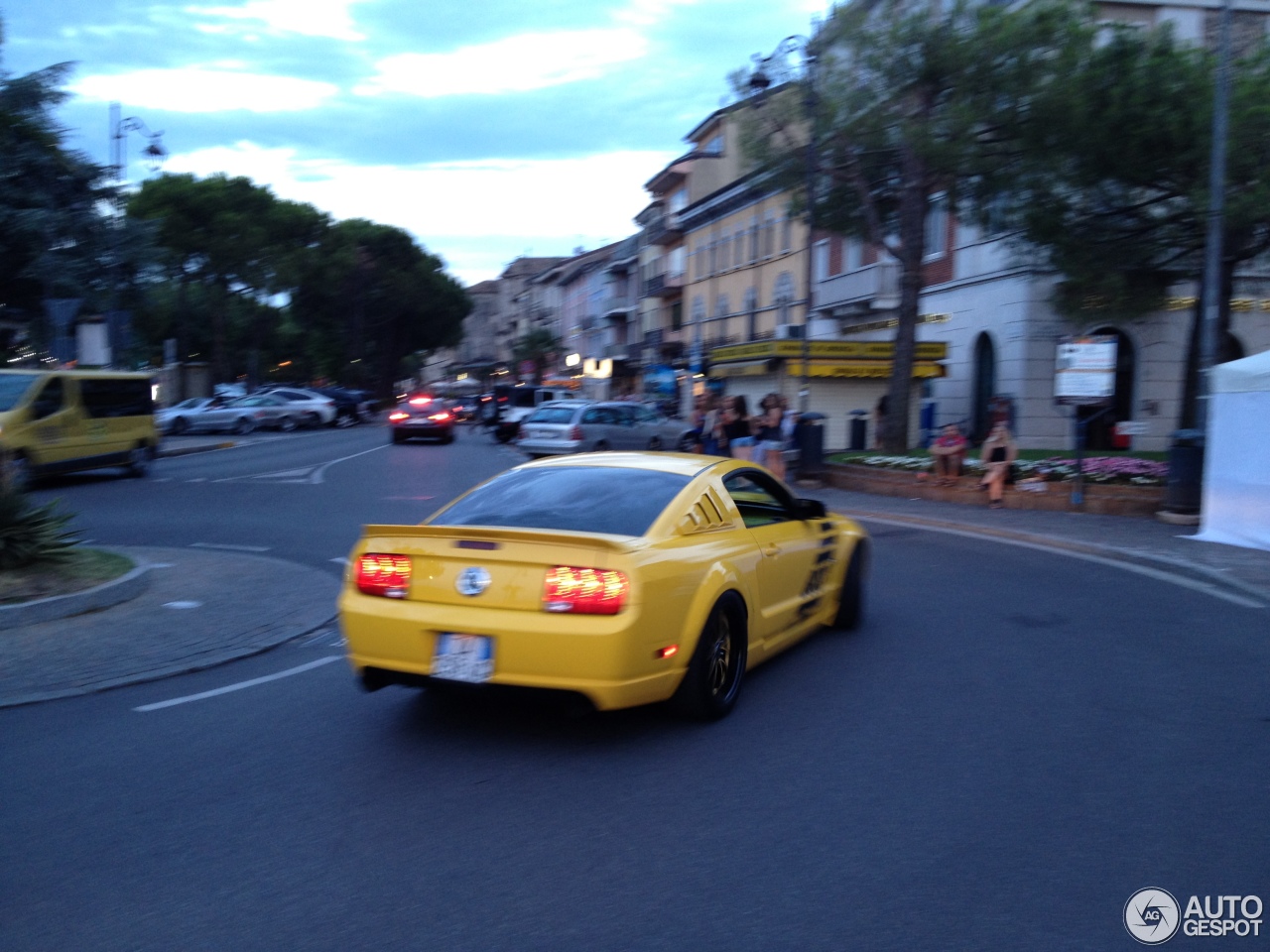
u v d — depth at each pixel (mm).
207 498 17953
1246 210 15430
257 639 7797
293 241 61156
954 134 19141
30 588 8523
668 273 55156
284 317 75750
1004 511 16031
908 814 4461
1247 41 23984
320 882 3865
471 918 3584
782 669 6863
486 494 6199
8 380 18766
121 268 34594
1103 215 18281
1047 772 4973
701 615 5457
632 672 5031
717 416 21016
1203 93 16422
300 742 5465
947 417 29172
